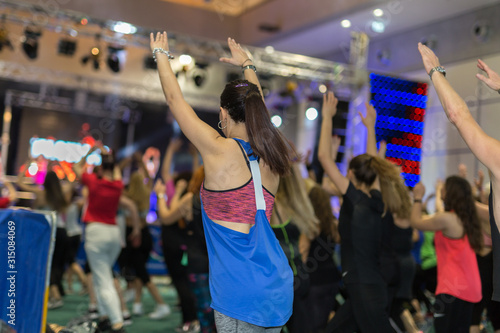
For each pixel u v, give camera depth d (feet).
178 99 6.81
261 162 6.79
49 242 7.58
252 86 7.09
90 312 18.61
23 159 44.39
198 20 39.17
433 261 18.86
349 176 11.78
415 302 18.89
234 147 6.63
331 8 32.45
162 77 6.92
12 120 44.45
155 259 32.96
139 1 36.91
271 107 40.37
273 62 28.89
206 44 27.84
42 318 7.48
